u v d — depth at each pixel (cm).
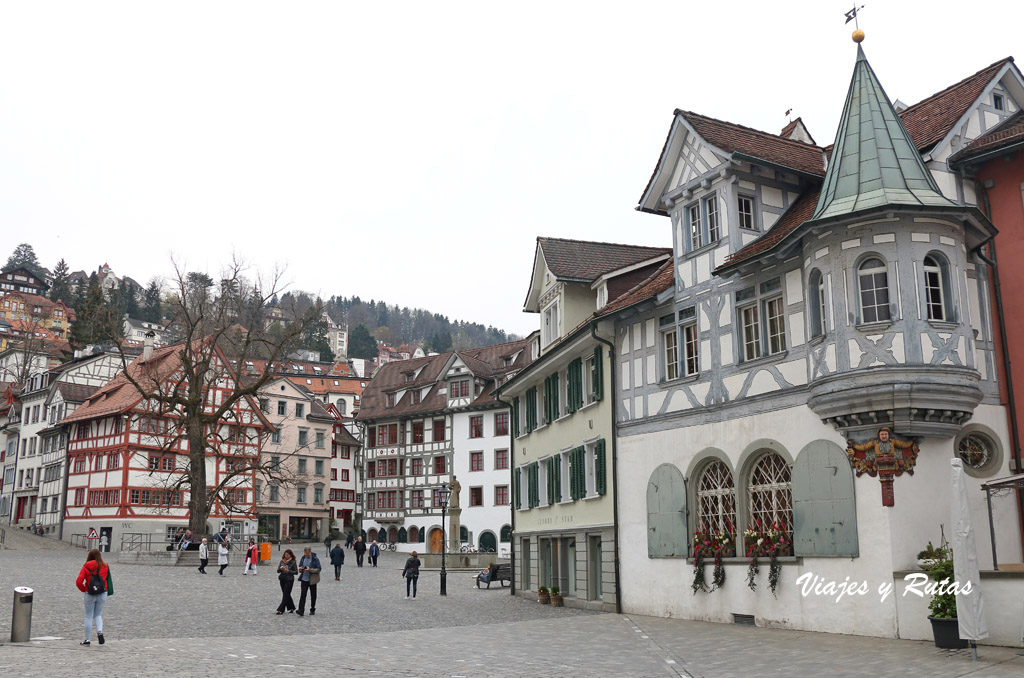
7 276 16988
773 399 2053
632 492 2512
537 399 3356
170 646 1695
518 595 3338
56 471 7475
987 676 1246
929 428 1762
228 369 7062
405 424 7950
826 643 1683
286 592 2438
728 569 2150
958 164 2006
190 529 4772
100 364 8488
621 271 2900
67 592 2784
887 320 1775
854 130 1942
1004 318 1936
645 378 2497
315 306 5300
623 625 2148
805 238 1933
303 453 8806
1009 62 2134
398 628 2172
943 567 1588
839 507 1866
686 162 2380
